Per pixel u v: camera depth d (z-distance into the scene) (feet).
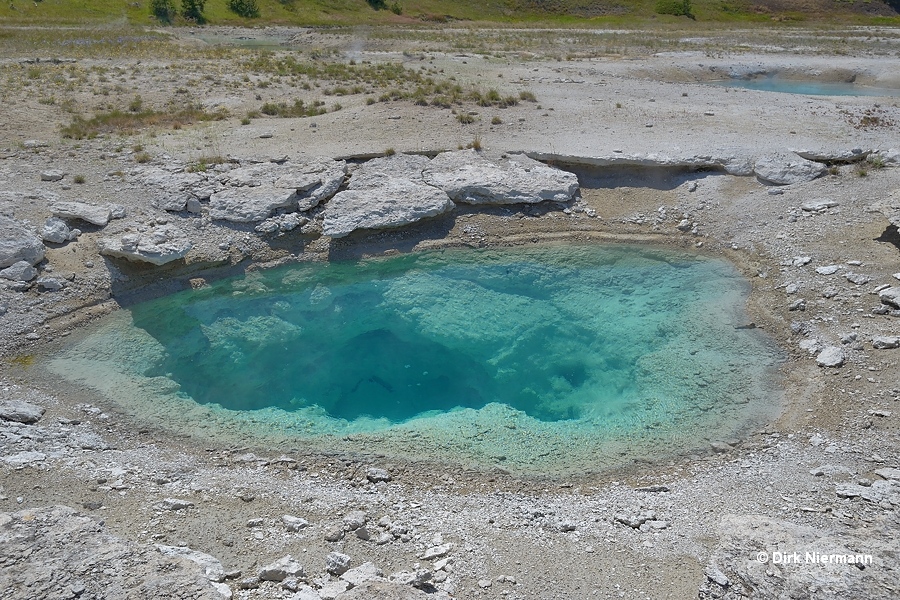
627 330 40.91
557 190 50.72
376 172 50.62
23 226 42.19
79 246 42.52
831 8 207.62
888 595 17.60
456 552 22.80
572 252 47.62
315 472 28.63
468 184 49.65
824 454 29.01
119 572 19.07
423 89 73.10
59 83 73.97
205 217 46.09
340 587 20.03
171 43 113.09
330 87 77.46
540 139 56.85
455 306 43.42
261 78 82.33
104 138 56.65
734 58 110.32
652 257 47.29
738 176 53.26
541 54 111.14
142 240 41.68
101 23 132.87
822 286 41.83
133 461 28.14
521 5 192.85
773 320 39.93
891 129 61.67
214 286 42.98
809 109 68.54
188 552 21.49
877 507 24.62
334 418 34.94
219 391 36.88
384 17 174.09
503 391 38.63
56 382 33.81
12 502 23.99
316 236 46.83
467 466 29.45
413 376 39.86
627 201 51.98
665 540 23.59
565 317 42.70
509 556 22.66
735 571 19.72
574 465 29.78
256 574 20.92
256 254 45.14
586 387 37.99
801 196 50.70
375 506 25.85
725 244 47.85
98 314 39.42
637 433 32.19
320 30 145.18
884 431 30.04
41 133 57.72
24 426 29.60
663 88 79.97
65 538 20.22
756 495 26.32
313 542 22.99
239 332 40.55
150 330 38.96
